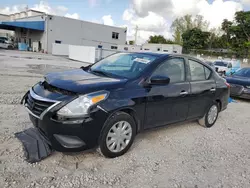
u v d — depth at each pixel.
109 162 3.12
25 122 4.14
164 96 3.74
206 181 2.91
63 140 2.84
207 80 4.82
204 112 4.87
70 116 2.76
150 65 3.72
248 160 3.62
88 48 23.77
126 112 3.30
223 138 4.52
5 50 29.03
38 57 23.11
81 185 2.56
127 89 3.27
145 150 3.61
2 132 3.63
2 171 2.63
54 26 35.25
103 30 41.56
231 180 2.99
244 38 44.69
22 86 7.37
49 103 2.85
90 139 2.92
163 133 4.46
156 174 2.95
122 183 2.69
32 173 2.67
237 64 20.72
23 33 40.66
